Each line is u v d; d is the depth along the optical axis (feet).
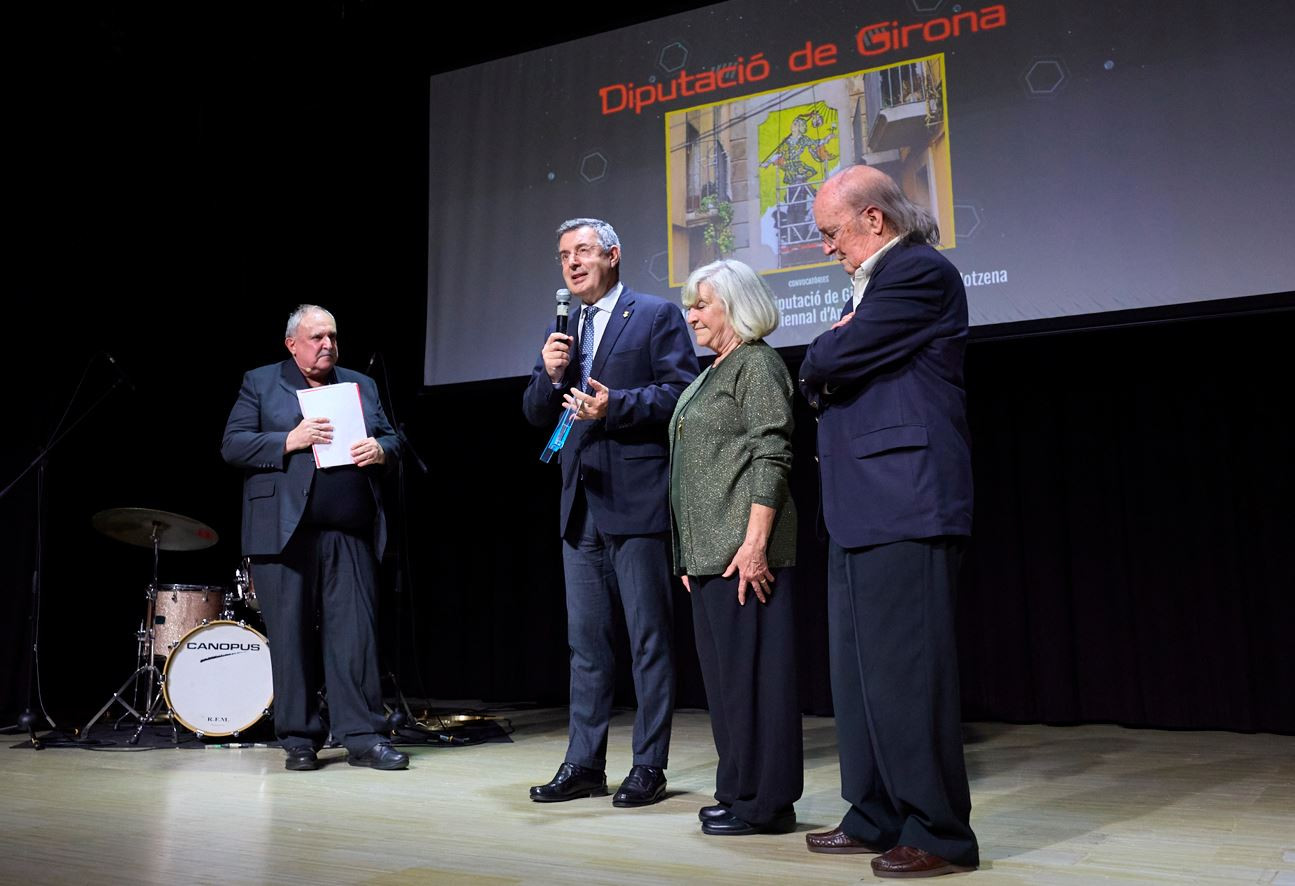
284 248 17.85
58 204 15.96
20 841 6.79
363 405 11.14
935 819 5.67
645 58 15.24
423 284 17.06
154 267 16.99
